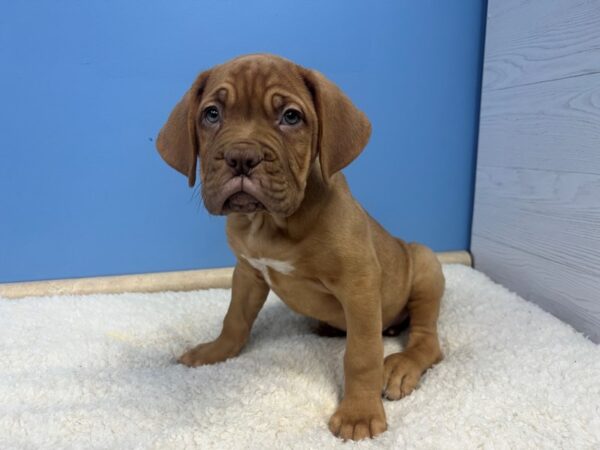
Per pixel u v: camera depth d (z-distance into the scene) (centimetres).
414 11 76
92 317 65
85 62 71
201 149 43
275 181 38
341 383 48
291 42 74
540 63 63
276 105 40
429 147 80
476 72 79
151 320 64
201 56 73
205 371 50
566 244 61
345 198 45
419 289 57
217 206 39
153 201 77
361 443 39
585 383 45
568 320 62
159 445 39
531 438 39
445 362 51
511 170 71
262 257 46
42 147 73
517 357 50
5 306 68
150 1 70
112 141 74
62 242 76
